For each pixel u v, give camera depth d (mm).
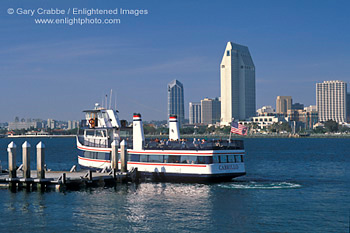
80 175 62094
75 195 53750
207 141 60375
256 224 40906
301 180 69438
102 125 69125
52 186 57969
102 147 68312
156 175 62375
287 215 44000
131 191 55875
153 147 63000
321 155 139500
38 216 44281
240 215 44000
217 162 59375
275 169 90625
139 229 39812
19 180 57812
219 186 59156
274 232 38625
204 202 49438
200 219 42625
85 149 70875
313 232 38562
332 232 38531
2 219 43250
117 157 62938
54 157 133625
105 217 43688
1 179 58781
